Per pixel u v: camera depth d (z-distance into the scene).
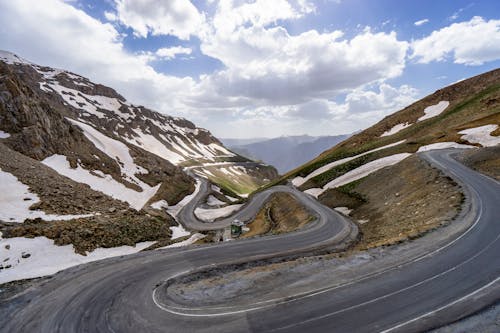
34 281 18.17
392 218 30.61
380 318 11.86
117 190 66.56
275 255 23.97
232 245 26.92
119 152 89.81
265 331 11.59
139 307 14.49
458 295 13.08
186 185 99.62
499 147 39.44
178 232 50.41
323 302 13.31
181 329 12.30
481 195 27.62
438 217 24.25
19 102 58.12
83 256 26.14
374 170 53.53
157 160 103.56
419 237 20.31
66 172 58.47
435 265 16.11
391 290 13.91
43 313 14.18
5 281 18.25
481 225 21.30
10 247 23.62
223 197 101.12
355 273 15.95
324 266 17.27
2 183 37.12
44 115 64.12
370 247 20.17
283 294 14.38
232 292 15.07
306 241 28.20
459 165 38.91
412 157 46.72
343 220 37.47
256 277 16.67
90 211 39.47
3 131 54.59
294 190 70.25
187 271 20.08
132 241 34.12
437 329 10.94
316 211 44.41
